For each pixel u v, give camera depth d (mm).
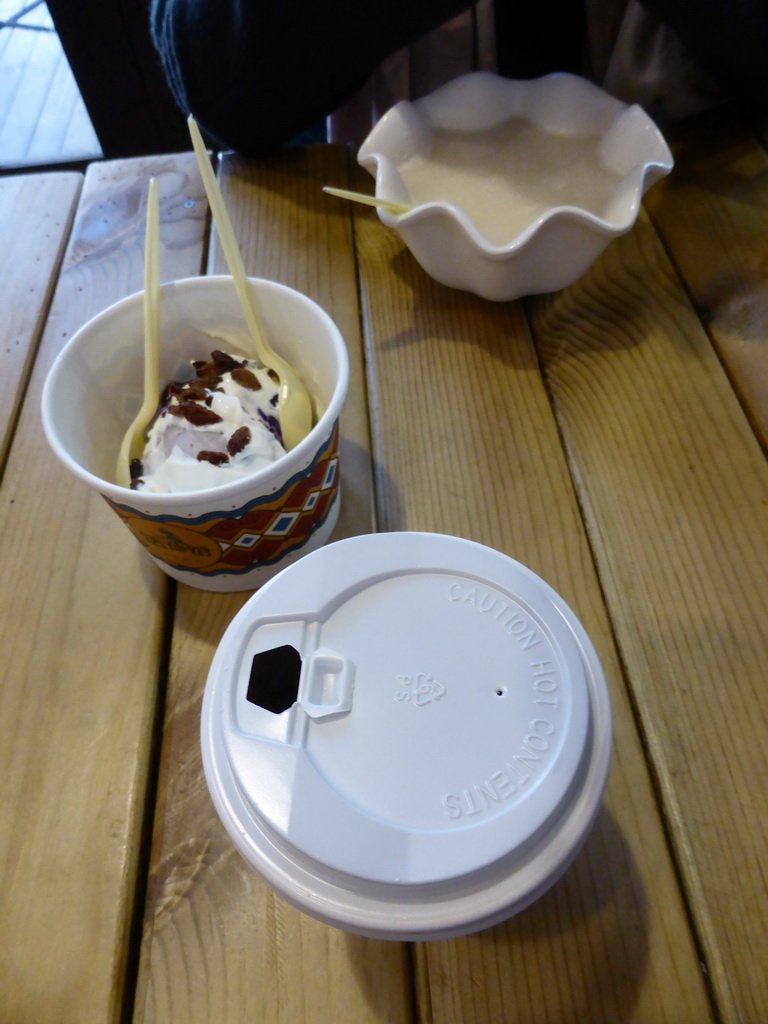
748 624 403
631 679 389
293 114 687
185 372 479
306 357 446
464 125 623
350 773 270
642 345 541
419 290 601
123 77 1158
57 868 344
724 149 677
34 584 442
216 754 287
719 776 356
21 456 500
